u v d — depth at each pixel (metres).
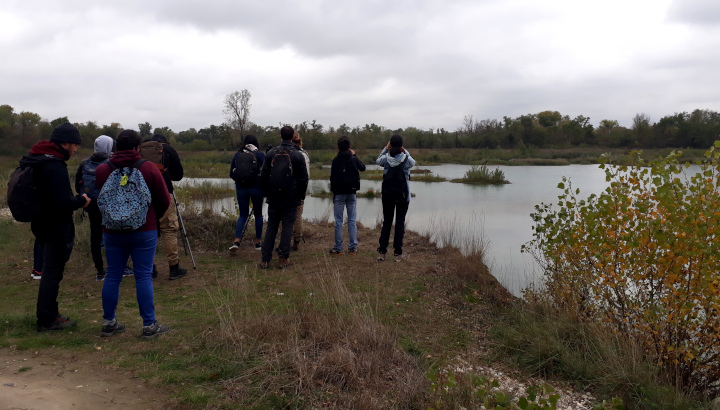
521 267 7.75
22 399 2.94
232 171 7.36
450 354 4.19
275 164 6.43
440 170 38.88
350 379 3.40
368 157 52.22
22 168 3.82
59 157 3.91
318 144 60.28
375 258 7.40
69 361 3.55
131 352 3.76
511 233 10.69
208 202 14.84
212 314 4.71
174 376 3.36
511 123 81.38
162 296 5.36
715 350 4.13
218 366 3.54
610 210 4.67
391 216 7.15
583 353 4.27
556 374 4.07
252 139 7.45
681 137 71.62
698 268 4.12
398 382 3.45
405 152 7.02
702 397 3.95
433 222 11.96
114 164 3.82
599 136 81.38
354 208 7.70
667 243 4.25
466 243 8.33
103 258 6.97
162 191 3.95
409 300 5.56
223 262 7.02
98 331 4.20
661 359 4.21
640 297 4.52
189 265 6.79
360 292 5.67
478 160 53.34
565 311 5.00
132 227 3.74
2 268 6.51
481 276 6.62
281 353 3.71
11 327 4.20
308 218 12.54
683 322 4.14
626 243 4.55
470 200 17.44
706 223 4.09
